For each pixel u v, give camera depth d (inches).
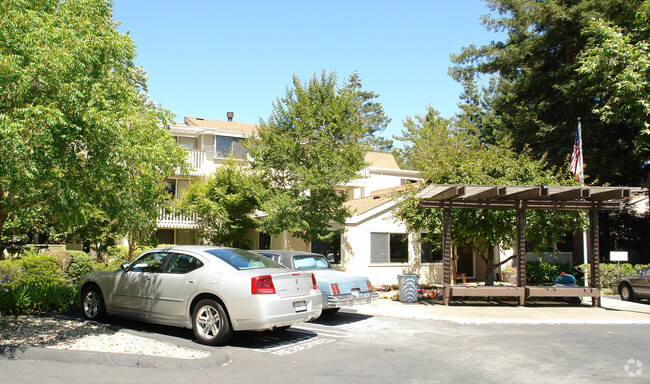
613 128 963.3
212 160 1077.8
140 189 374.3
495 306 559.2
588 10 911.0
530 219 633.0
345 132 738.8
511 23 1059.9
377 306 536.4
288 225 715.4
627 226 1112.8
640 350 322.7
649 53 734.5
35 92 288.4
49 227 659.4
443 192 533.6
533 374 258.7
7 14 289.6
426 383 239.1
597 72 783.1
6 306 386.0
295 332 378.6
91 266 622.8
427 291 665.6
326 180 713.6
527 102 1102.4
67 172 298.0
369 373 256.4
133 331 327.6
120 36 344.8
